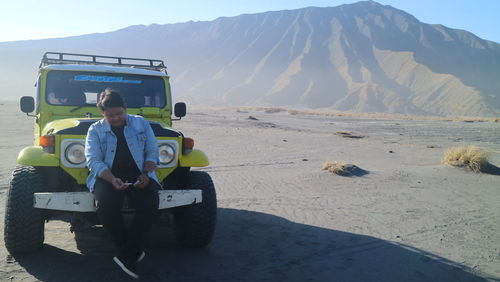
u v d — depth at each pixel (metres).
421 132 29.12
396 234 5.96
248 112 57.97
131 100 5.94
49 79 5.66
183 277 4.26
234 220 6.42
